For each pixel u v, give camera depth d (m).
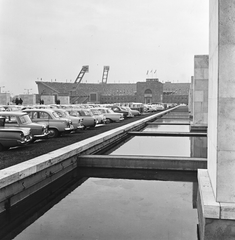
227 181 4.73
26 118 12.98
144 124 25.16
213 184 5.26
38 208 6.33
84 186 7.98
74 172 9.48
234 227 4.63
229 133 4.71
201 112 20.08
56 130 15.24
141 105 47.62
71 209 6.25
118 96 114.81
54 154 8.74
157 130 21.22
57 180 8.59
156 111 54.84
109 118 25.91
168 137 17.48
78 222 5.55
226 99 4.70
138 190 7.58
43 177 7.73
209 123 6.39
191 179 8.63
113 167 9.87
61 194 7.29
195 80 20.08
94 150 12.20
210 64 6.17
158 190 7.58
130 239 4.86
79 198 6.96
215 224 4.68
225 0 4.62
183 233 5.08
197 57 20.02
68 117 17.55
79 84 128.25
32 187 7.29
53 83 121.81
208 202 4.75
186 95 117.81
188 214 5.95
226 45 4.67
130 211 6.12
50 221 5.62
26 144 10.75
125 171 9.58
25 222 5.59
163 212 6.04
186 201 6.71
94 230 5.20
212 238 4.68
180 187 7.84
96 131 18.52
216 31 5.01
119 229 5.24
